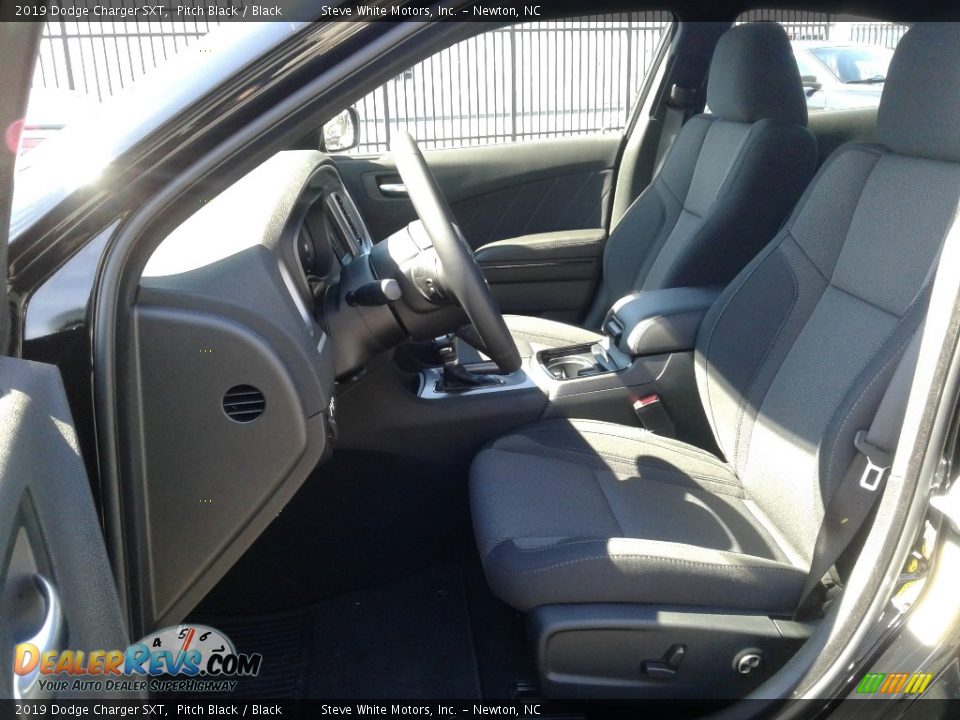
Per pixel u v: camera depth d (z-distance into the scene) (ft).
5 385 2.67
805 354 5.52
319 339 4.63
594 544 4.61
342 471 6.29
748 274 6.24
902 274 4.94
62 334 3.37
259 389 4.04
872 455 4.24
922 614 3.64
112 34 12.43
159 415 3.98
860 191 5.50
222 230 4.59
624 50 12.82
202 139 3.48
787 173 7.91
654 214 9.18
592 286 10.04
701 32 9.39
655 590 4.46
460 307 5.47
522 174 10.20
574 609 4.42
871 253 5.24
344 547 6.39
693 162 8.86
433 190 5.18
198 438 4.05
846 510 4.32
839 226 5.60
